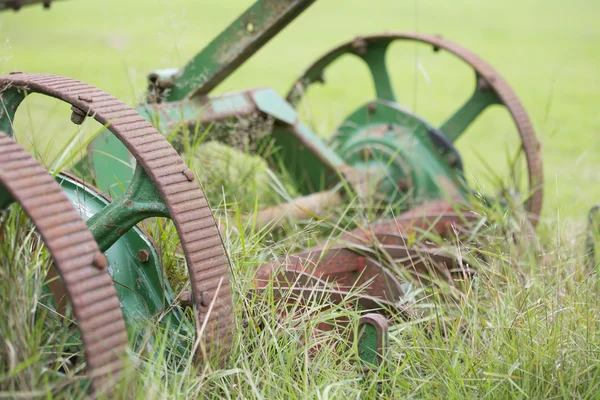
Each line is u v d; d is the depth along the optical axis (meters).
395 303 3.30
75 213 2.18
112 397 2.14
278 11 3.92
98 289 2.13
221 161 4.57
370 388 2.70
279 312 3.08
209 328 2.43
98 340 2.11
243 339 2.83
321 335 3.00
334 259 3.63
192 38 11.52
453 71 11.47
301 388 2.71
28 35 12.20
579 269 3.47
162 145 2.53
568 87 10.29
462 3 18.48
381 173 4.89
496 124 8.65
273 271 3.15
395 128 5.06
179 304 2.78
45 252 2.53
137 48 10.94
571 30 15.17
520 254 3.87
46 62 9.80
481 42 13.48
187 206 2.46
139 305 2.76
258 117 4.62
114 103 2.63
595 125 8.29
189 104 4.26
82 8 15.25
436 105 9.20
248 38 4.03
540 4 18.81
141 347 2.47
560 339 2.85
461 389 2.75
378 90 5.30
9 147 2.20
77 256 2.12
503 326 2.91
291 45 12.83
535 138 4.54
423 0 18.72
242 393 2.59
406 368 2.91
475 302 3.06
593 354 2.86
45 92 2.66
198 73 4.20
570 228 4.23
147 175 2.52
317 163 4.78
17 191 2.12
